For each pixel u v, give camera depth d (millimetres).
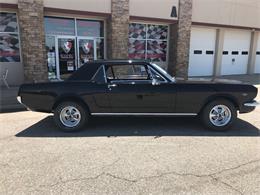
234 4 16281
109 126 5996
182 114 5625
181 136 5266
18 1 10156
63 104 5562
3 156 4266
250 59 19172
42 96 5582
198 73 17094
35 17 10516
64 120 5637
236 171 3715
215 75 17594
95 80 5605
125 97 5520
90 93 5508
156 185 3328
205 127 5742
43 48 10945
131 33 14180
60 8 11086
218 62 17562
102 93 5512
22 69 11734
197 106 5551
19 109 7762
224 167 3844
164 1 13602
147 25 14570
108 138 5156
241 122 6355
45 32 11945
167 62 15586
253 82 14398
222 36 17141
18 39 11484
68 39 12547
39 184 3354
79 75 5660
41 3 10547
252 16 17375
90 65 5695
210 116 5586
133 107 5582
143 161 4051
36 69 10891
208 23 15508
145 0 13016
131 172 3684
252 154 4332
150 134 5398
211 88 5477
